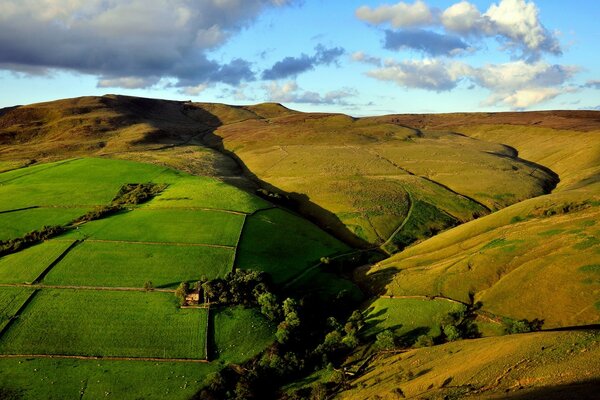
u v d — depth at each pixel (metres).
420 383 47.25
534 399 34.34
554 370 39.44
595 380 34.81
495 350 48.59
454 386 43.44
